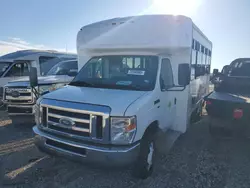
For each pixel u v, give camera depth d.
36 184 3.26
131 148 2.84
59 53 12.61
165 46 3.90
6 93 5.98
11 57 10.12
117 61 4.14
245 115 4.11
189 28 4.03
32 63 10.58
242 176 3.58
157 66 3.81
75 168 3.72
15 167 3.74
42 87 5.91
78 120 2.96
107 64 4.18
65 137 3.07
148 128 3.38
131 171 3.46
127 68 4.02
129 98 3.14
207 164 3.98
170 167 3.84
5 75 9.43
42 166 3.78
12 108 5.95
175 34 3.89
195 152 4.50
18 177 3.43
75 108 2.97
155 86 3.57
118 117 2.80
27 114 5.88
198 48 5.44
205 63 7.07
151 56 3.98
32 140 5.00
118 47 4.20
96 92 3.44
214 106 4.42
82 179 3.42
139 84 3.64
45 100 3.33
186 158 4.21
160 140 3.84
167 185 3.30
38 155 4.20
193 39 4.59
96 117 2.86
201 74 6.32
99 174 3.56
